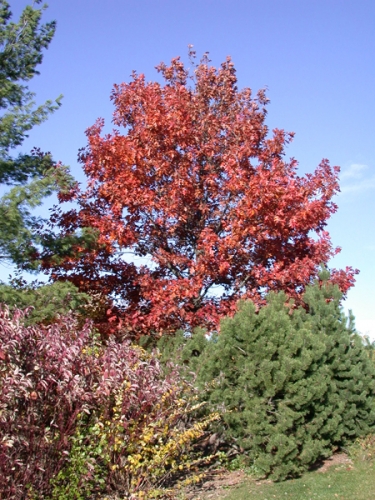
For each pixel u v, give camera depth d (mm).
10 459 5199
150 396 6531
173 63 12508
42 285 10859
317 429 7895
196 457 8344
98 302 10594
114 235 10617
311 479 7469
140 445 6754
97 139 10977
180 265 11023
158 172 10711
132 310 10906
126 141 10961
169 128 10633
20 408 5516
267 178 10148
